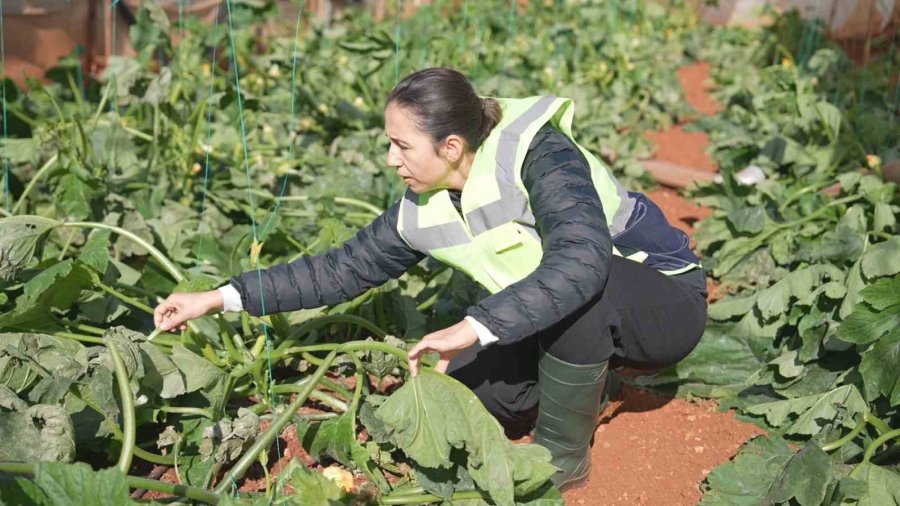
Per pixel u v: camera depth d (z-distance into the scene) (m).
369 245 2.79
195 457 2.75
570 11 9.80
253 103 4.97
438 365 2.93
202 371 2.82
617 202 2.75
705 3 11.09
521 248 2.62
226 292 2.73
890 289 2.93
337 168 4.82
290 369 3.29
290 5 8.30
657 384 3.43
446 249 2.70
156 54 6.49
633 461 3.02
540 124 2.56
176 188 4.51
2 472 2.24
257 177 4.63
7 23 5.98
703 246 4.43
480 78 7.14
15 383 2.59
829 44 7.97
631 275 2.72
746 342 3.62
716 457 3.06
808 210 4.50
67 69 5.53
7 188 4.14
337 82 6.45
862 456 2.94
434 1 9.66
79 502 2.09
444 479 2.65
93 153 4.40
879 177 4.84
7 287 3.10
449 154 2.51
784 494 2.66
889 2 7.50
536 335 2.68
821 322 3.46
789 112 6.52
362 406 2.75
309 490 2.34
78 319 3.18
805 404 3.11
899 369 2.87
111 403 2.52
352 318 3.20
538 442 2.79
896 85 6.63
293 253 3.95
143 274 3.41
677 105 7.04
